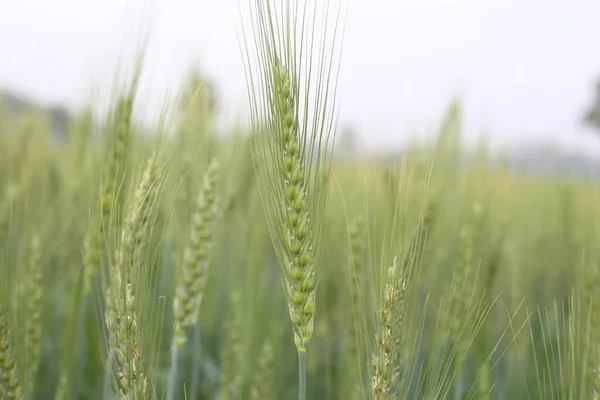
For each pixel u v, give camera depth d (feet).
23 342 1.44
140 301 1.23
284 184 1.19
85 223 1.97
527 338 1.90
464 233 1.76
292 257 1.20
